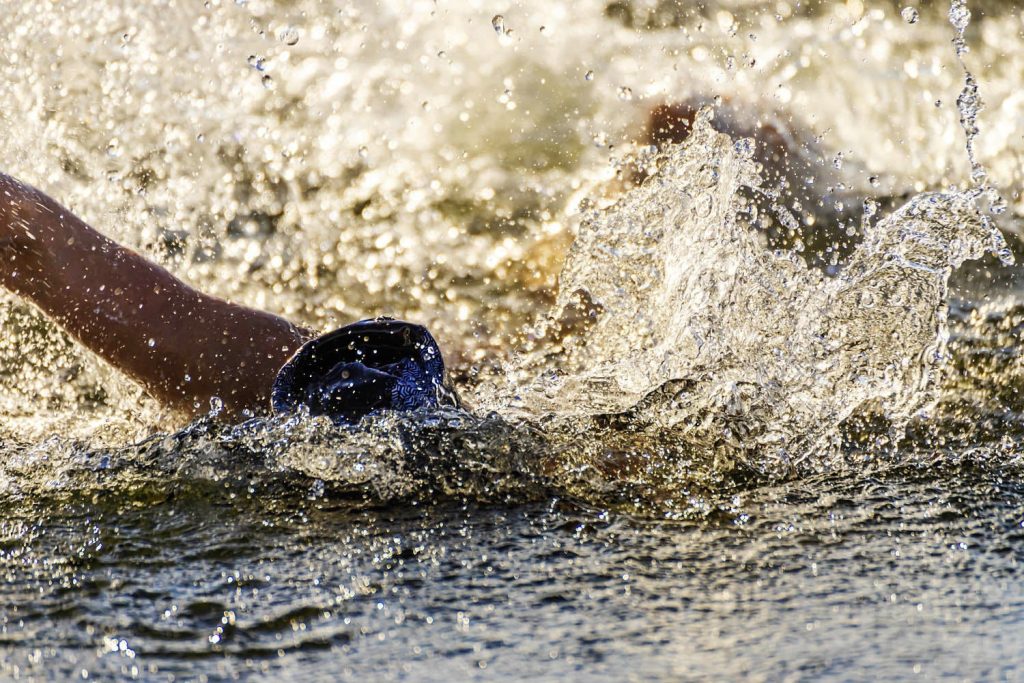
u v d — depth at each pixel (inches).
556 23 586.9
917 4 623.5
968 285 358.0
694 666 140.0
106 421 248.7
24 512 192.4
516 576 168.7
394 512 194.4
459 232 412.8
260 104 482.0
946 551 180.9
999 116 554.3
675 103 478.6
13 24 410.9
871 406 252.7
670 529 189.6
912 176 492.4
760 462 224.7
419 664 140.4
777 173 464.8
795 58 581.6
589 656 142.6
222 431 223.1
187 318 247.9
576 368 300.0
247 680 136.2
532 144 490.9
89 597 159.5
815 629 151.0
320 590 163.0
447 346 330.6
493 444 218.7
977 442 241.4
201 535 182.9
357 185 450.9
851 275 279.3
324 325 358.0
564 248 401.1
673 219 303.1
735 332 271.0
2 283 244.2
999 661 141.4
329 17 547.5
